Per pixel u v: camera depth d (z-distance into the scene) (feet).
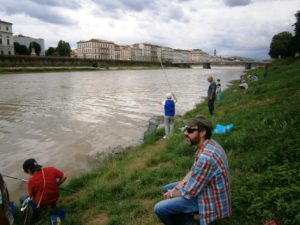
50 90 112.68
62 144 37.73
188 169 21.48
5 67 276.62
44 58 328.08
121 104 74.95
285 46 288.92
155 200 17.34
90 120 53.52
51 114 60.18
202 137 10.91
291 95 40.22
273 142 21.17
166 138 35.04
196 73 295.07
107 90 114.01
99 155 33.06
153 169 23.32
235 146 23.11
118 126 48.24
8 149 35.78
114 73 291.58
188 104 73.36
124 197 19.15
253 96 49.44
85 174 25.84
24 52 422.82
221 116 38.81
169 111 35.47
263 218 12.44
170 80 180.45
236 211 13.38
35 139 40.29
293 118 25.77
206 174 10.32
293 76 65.57
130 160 28.07
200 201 10.71
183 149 25.75
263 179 15.39
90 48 538.47
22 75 224.53
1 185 13.88
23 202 18.44
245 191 14.58
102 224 16.15
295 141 19.31
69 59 361.71
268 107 34.65
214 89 43.68
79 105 73.20
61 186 23.73
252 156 19.76
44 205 17.75
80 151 34.71
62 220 17.19
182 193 10.91
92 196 19.92
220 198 10.51
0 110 65.31
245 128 27.25
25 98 87.45
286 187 13.84
